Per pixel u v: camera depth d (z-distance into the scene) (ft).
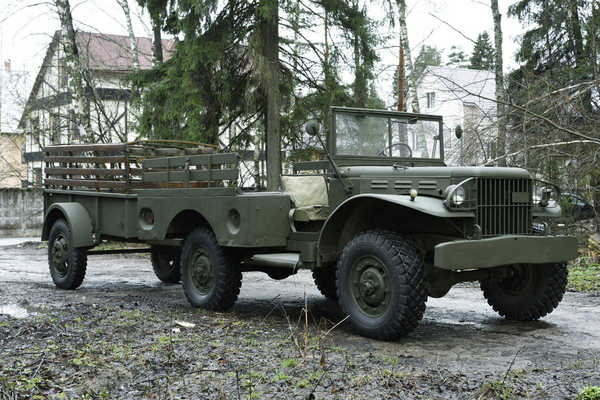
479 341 16.15
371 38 39.50
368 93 41.16
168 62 40.91
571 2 47.21
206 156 20.15
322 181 20.38
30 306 20.74
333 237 17.89
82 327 16.48
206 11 35.83
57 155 27.66
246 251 20.39
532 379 12.37
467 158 34.91
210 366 12.96
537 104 33.12
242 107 40.73
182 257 21.33
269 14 34.45
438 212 15.20
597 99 33.68
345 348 15.08
